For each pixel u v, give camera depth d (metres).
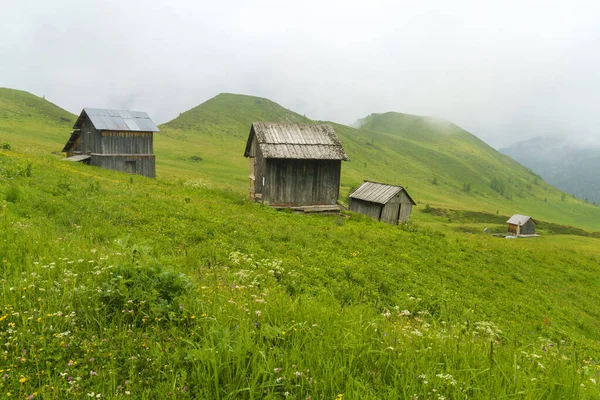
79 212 13.80
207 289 6.61
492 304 15.87
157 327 5.01
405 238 24.36
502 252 28.38
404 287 14.52
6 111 134.25
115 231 12.21
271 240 16.50
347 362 4.76
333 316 6.13
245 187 97.69
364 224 28.16
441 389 4.41
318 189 31.67
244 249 14.00
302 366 4.46
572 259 32.53
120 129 43.44
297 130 32.03
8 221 9.86
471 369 4.68
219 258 11.71
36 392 3.59
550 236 112.25
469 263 22.45
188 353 4.35
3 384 3.70
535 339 12.59
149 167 46.78
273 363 4.37
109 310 5.42
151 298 5.53
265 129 30.92
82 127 47.16
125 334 4.73
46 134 116.06
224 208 22.22
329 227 23.19
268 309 5.89
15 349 4.29
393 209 41.44
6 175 17.17
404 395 4.05
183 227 15.08
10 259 6.96
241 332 4.70
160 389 3.91
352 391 4.07
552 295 20.83
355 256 17.08
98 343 4.52
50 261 7.04
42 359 4.16
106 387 3.93
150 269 6.23
